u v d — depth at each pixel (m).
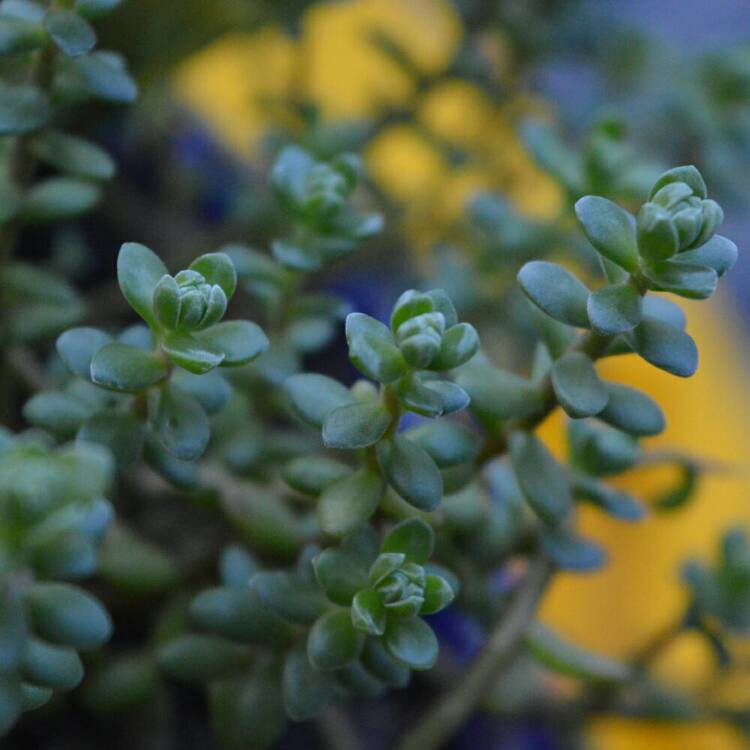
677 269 0.32
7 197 0.35
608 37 0.48
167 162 0.53
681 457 0.38
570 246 0.41
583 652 0.38
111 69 0.35
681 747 0.48
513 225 0.41
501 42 0.49
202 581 0.38
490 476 0.37
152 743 0.40
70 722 0.40
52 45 0.34
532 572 0.37
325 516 0.33
